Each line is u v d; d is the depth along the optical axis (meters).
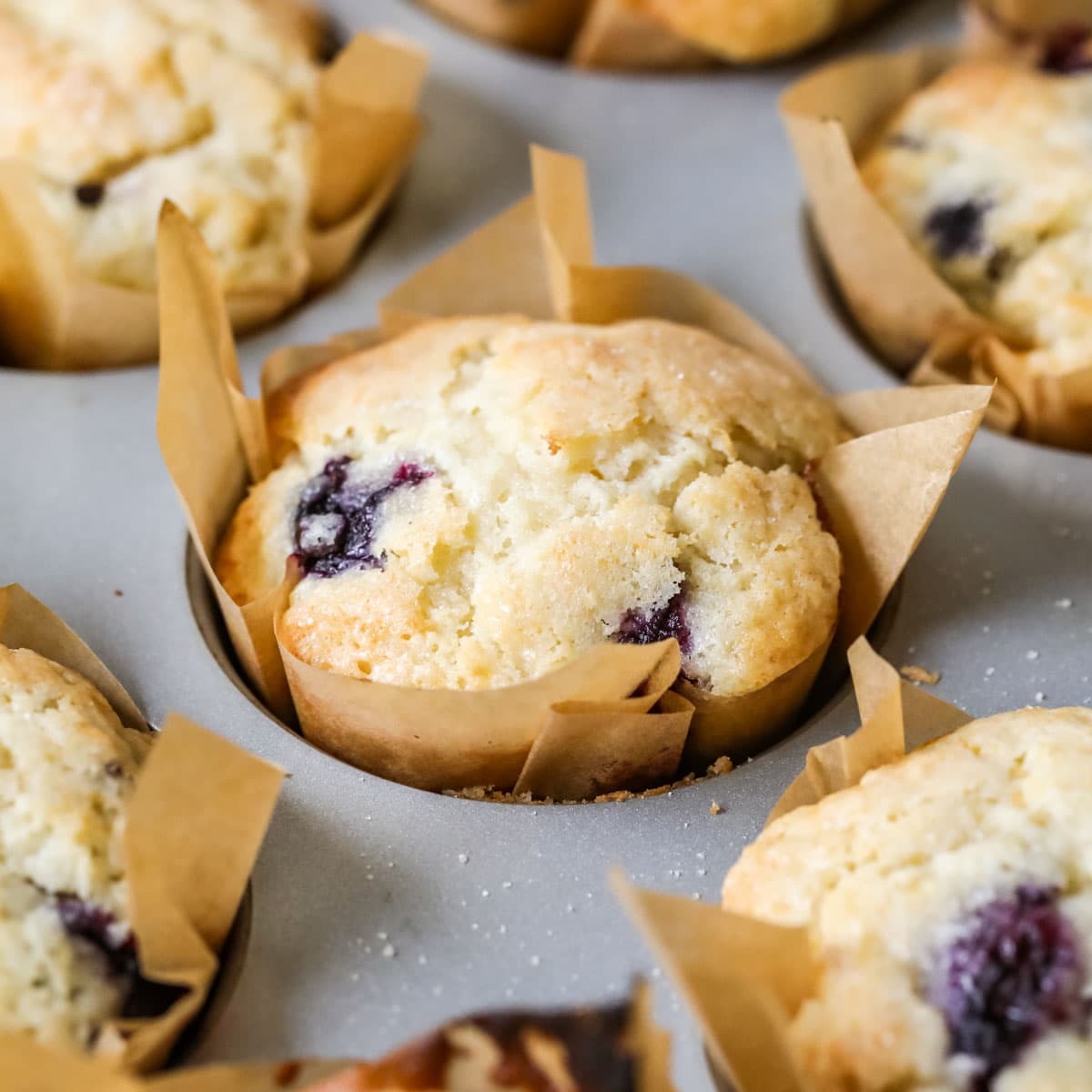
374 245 0.32
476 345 0.28
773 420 0.27
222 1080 0.22
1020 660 0.27
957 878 0.23
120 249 0.30
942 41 0.35
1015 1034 0.23
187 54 0.31
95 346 0.30
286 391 0.28
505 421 0.27
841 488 0.27
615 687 0.25
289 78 0.32
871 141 0.32
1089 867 0.23
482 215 0.32
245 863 0.24
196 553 0.28
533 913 0.24
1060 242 0.30
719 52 0.34
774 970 0.23
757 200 0.32
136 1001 0.23
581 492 0.26
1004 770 0.24
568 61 0.35
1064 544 0.28
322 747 0.26
